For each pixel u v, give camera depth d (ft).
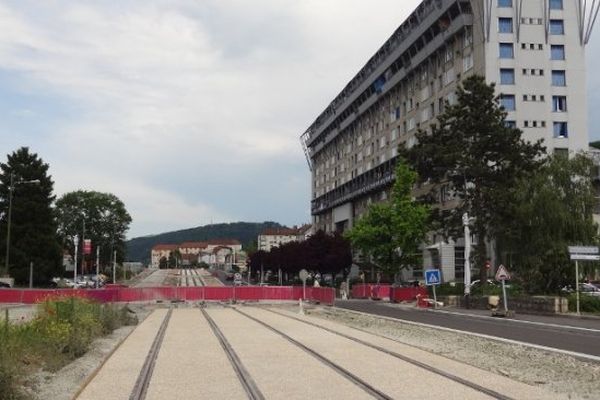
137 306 147.23
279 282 380.17
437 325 91.81
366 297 209.97
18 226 247.09
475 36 237.04
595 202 157.17
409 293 176.55
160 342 65.82
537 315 111.55
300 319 102.78
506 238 158.40
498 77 228.63
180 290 160.04
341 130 424.05
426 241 206.18
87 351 57.16
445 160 162.71
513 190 156.66
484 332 79.00
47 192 257.34
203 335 73.72
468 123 166.61
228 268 616.39
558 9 232.94
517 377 42.19
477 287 156.66
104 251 433.07
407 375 41.91
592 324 88.22
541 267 122.93
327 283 332.80
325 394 35.14
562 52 232.94
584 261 133.39
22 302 144.77
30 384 37.73
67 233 422.00
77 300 73.00
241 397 34.53
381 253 202.69
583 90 231.50
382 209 203.00
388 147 336.08
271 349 58.44
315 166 522.47
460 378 40.60
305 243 320.09
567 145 228.84
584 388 38.19
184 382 39.75
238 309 134.92
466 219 151.64
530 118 228.22
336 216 441.27
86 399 34.37
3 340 38.73
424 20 267.39
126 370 45.29
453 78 256.11
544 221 150.82
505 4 231.50
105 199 435.12
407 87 309.22
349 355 53.57
